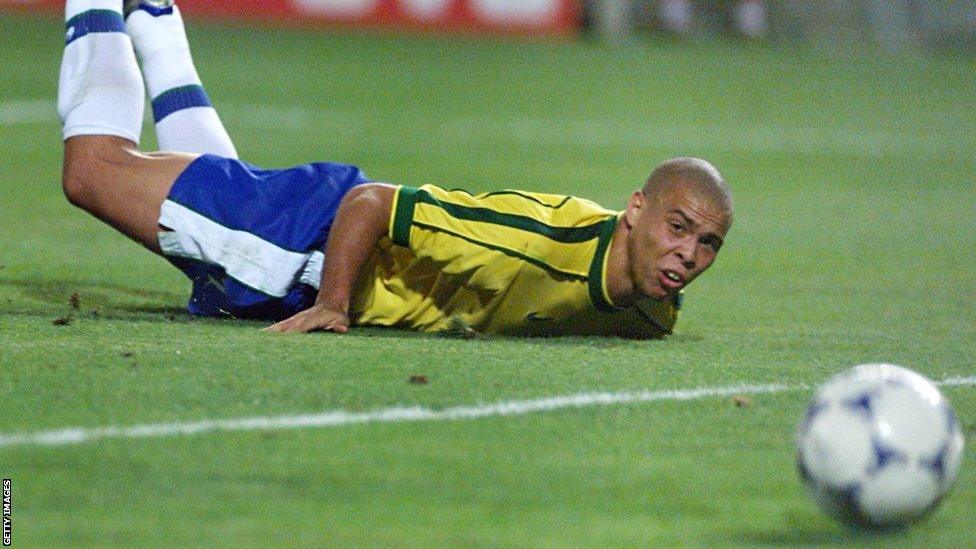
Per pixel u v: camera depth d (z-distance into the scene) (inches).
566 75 2628.0
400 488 394.9
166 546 348.5
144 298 722.2
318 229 635.5
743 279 886.4
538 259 585.6
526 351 578.6
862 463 359.9
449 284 615.5
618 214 592.4
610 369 550.9
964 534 374.0
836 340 668.7
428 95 2233.0
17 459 404.8
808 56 3275.1
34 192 1151.0
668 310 637.9
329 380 503.8
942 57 3464.6
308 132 1722.4
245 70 2349.9
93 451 414.0
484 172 1445.6
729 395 517.0
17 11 2600.9
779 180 1508.4
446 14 3063.5
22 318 617.0
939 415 364.8
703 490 404.5
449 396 490.0
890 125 2172.7
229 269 637.3
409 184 1337.4
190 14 2817.4
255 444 426.9
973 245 1077.8
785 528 375.2
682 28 3449.8
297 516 370.9
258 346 557.6
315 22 2925.7
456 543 356.8
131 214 650.2
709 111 2239.2
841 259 987.9
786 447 450.9
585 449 438.9
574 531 368.2
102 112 665.0
